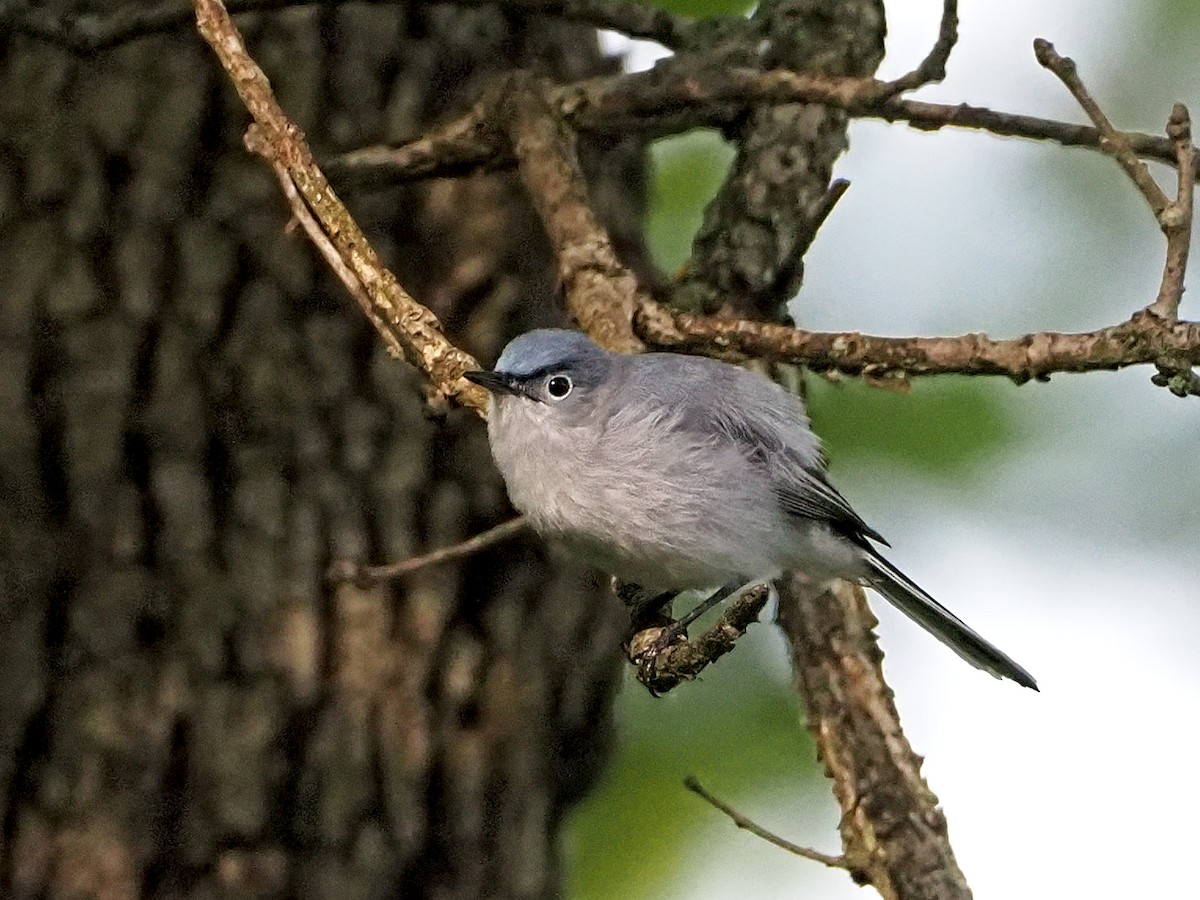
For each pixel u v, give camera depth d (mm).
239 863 8367
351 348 9086
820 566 8758
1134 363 6727
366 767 8680
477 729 9047
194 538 8617
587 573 9633
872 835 7836
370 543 8969
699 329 7805
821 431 10828
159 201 8922
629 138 10047
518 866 9094
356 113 9523
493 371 8070
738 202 9203
